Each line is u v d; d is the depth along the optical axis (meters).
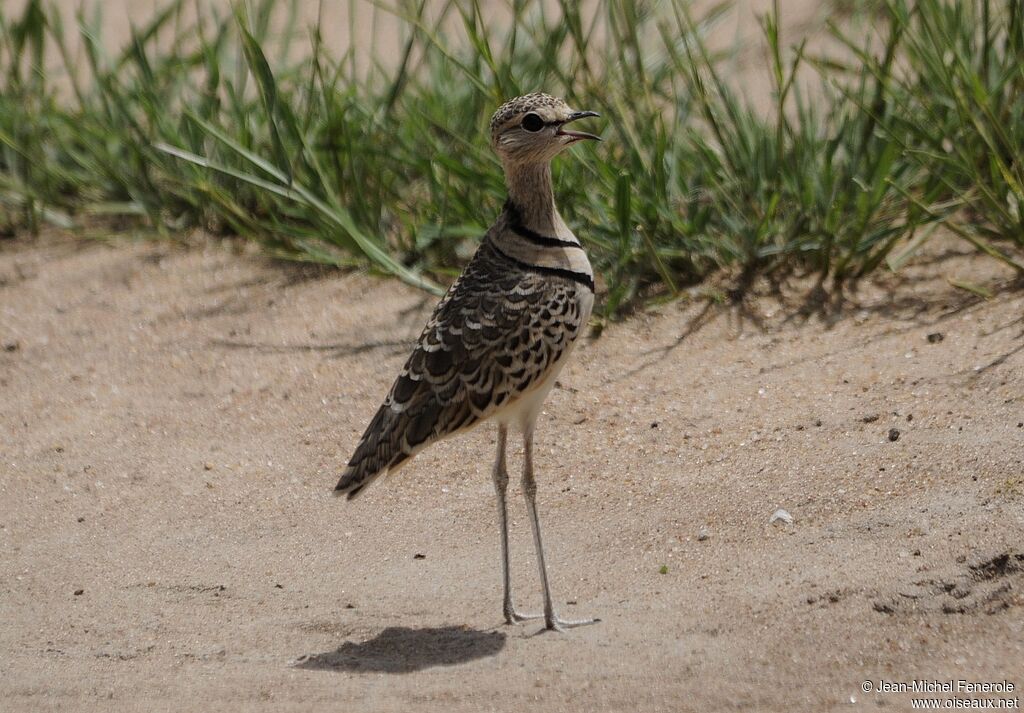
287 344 13.45
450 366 9.42
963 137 13.45
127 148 15.92
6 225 15.83
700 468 11.12
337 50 19.05
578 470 11.38
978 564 9.26
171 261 14.95
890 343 12.25
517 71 15.80
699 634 9.03
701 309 13.18
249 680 8.84
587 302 9.78
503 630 9.34
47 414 12.71
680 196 14.16
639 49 14.21
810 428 11.31
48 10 20.56
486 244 9.89
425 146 14.79
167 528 11.01
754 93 17.09
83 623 9.72
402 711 8.39
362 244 13.81
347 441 12.06
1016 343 11.82
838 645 8.75
